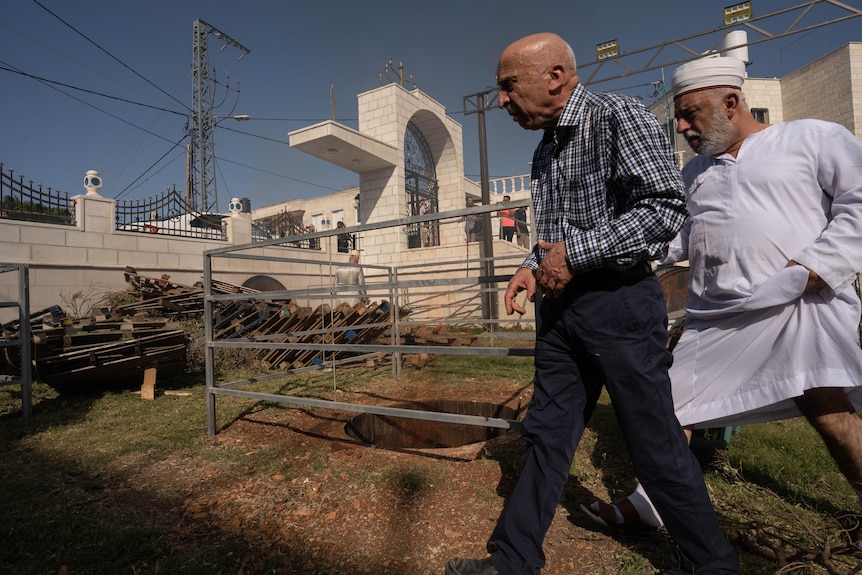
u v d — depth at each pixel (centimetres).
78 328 460
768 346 177
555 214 166
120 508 232
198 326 687
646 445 151
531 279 173
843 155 166
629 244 137
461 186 1555
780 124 187
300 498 236
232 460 293
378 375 573
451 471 260
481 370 581
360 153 1262
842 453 172
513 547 156
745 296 180
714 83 183
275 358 633
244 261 1095
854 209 160
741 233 181
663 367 152
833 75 1666
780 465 257
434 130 1530
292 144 1205
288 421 383
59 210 820
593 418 353
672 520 153
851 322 166
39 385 516
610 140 149
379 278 1369
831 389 169
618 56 1011
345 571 177
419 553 186
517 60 158
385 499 230
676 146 1516
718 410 187
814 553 172
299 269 1238
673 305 345
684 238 210
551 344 168
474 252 1184
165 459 299
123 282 873
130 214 919
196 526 212
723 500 222
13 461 299
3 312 724
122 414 405
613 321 148
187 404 437
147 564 184
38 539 202
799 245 173
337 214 2617
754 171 180
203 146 2486
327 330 465
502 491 234
